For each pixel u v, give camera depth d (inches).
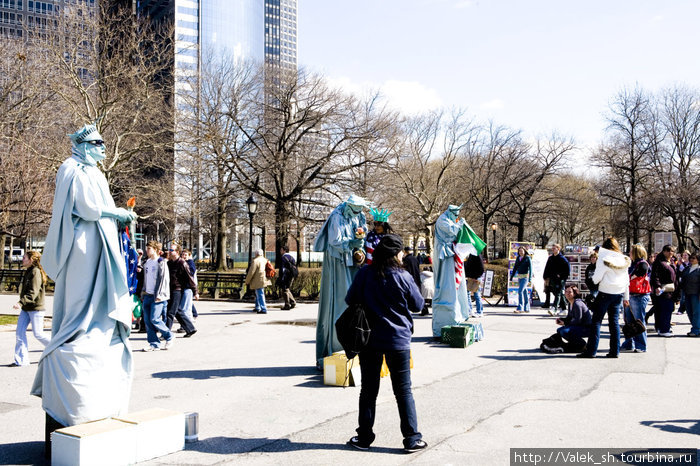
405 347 215.9
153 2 1937.7
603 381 333.4
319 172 1269.7
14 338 516.7
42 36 1213.1
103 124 1095.6
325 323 363.9
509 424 248.5
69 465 190.9
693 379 339.6
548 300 785.6
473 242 495.8
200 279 973.8
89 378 209.3
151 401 289.3
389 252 220.5
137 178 1392.7
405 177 1766.7
